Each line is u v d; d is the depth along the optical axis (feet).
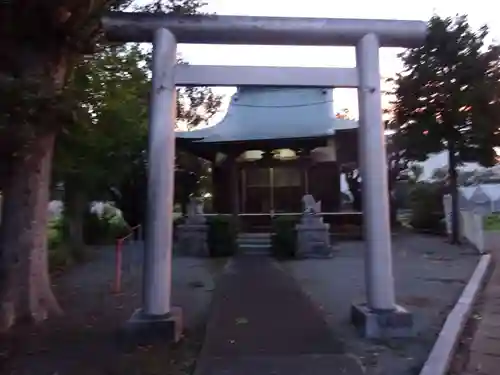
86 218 63.10
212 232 49.98
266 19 20.74
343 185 81.25
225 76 20.53
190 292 29.94
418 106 55.98
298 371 15.90
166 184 19.72
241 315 23.58
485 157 55.57
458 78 53.88
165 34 20.26
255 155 68.59
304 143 65.62
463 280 33.60
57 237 45.06
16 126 17.10
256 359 17.02
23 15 17.66
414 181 84.33
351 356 17.37
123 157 48.88
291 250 48.55
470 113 53.88
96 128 35.73
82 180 44.83
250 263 44.04
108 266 42.65
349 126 65.87
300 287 31.27
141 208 66.90
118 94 36.35
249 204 69.26
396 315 19.85
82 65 27.07
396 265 41.09
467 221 56.44
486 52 53.83
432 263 42.16
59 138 30.45
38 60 18.71
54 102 17.79
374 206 20.58
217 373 15.70
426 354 17.65
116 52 36.19
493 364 17.38
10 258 20.99
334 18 20.99
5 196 21.30
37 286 21.63
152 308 19.31
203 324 21.88
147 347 18.24
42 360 16.89
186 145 65.72
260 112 71.41
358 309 20.94
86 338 19.40
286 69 20.83
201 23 20.42
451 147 56.70
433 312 24.32
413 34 21.15
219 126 69.51
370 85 20.84
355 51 21.44
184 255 49.29
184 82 20.31
